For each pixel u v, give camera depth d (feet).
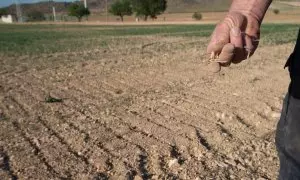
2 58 19.58
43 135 7.32
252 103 9.22
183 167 5.83
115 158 6.20
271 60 16.61
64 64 16.65
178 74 13.42
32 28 69.82
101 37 37.40
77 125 7.84
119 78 13.00
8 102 9.95
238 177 5.57
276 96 9.91
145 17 111.75
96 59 18.19
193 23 84.58
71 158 6.27
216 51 1.87
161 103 9.41
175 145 6.69
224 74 13.15
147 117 8.26
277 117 8.07
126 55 19.67
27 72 14.73
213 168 5.83
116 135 7.22
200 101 9.52
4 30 62.85
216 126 7.57
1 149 6.64
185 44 26.11
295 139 2.03
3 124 8.04
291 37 31.12
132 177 5.55
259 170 5.81
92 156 6.30
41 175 5.70
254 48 1.93
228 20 1.93
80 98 10.24
